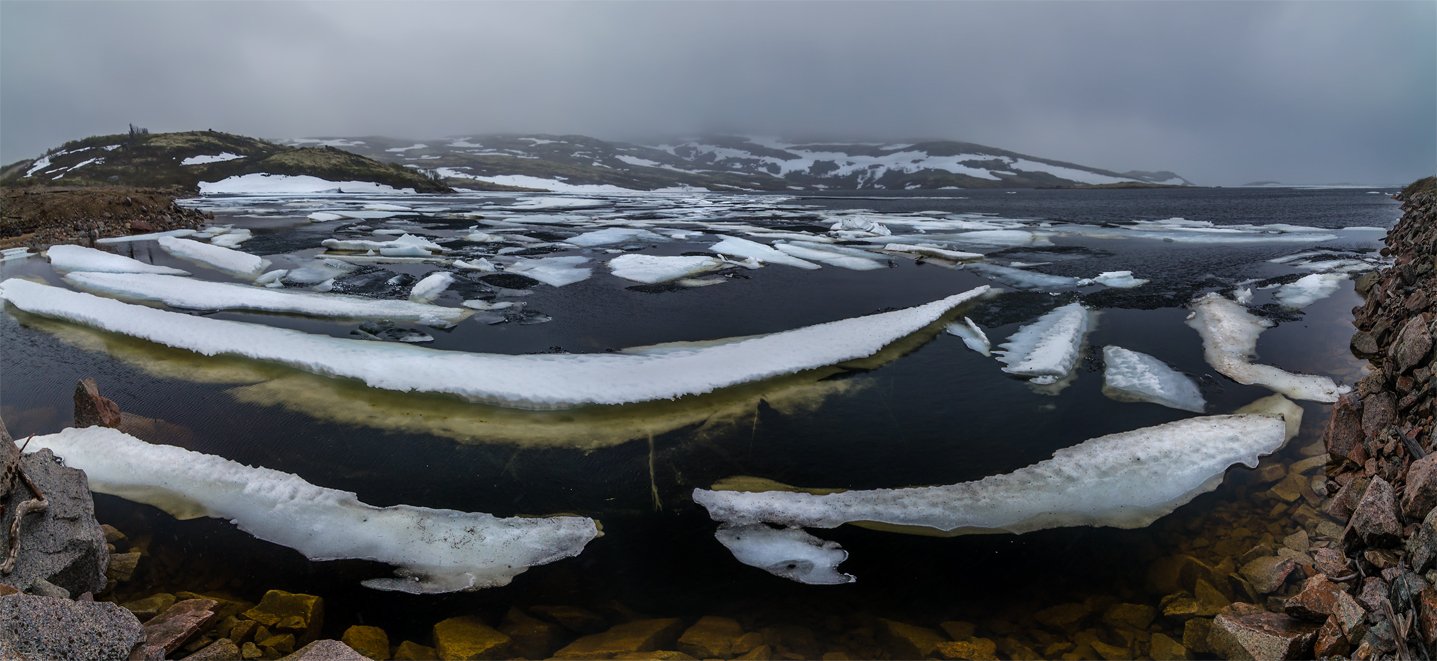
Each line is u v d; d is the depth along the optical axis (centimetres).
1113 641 577
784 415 1117
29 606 421
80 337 1478
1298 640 513
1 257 2619
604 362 1301
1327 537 690
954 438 1036
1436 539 480
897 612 625
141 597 629
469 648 554
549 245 3291
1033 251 3195
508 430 1037
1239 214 5953
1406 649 439
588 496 851
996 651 565
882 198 11800
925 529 769
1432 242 1523
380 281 2255
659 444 1000
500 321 1758
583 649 561
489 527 755
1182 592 640
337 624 600
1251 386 1242
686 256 2730
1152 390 1221
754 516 799
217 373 1263
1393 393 886
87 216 3650
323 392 1173
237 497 797
